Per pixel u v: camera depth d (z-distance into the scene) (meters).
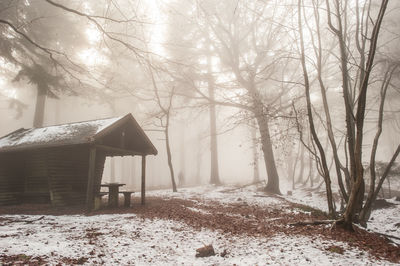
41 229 6.90
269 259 5.15
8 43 12.93
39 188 12.25
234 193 17.55
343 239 6.28
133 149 13.09
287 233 7.01
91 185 10.19
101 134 10.22
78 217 8.98
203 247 5.50
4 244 5.32
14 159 12.45
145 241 6.22
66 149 12.32
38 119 20.11
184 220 8.55
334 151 9.09
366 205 8.44
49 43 15.49
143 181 12.40
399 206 13.16
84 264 4.61
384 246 5.98
